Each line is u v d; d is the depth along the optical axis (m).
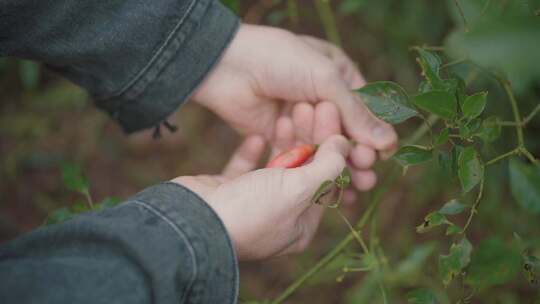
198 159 0.94
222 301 0.53
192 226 0.52
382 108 0.56
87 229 0.50
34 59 0.63
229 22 0.64
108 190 0.93
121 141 0.95
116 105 0.66
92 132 0.94
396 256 0.84
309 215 0.62
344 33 0.94
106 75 0.64
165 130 0.95
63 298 0.48
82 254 0.50
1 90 0.95
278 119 0.71
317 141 0.68
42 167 0.93
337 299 0.85
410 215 0.86
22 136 0.94
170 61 0.63
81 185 0.63
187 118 0.95
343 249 0.67
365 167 0.69
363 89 0.56
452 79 0.55
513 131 0.78
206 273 0.52
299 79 0.66
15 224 0.90
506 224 0.79
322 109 0.67
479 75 0.69
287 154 0.62
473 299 0.79
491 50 0.42
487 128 0.54
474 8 0.53
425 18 0.82
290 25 0.94
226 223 0.55
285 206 0.57
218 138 0.95
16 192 0.92
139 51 0.62
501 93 0.75
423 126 0.68
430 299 0.56
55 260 0.50
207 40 0.64
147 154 0.94
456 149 0.55
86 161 0.94
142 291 0.49
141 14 0.61
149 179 0.93
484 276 0.53
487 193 0.80
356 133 0.68
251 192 0.56
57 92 0.94
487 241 0.52
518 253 0.52
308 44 0.68
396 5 0.83
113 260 0.50
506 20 0.43
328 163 0.58
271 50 0.66
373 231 0.66
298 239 0.62
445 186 0.82
